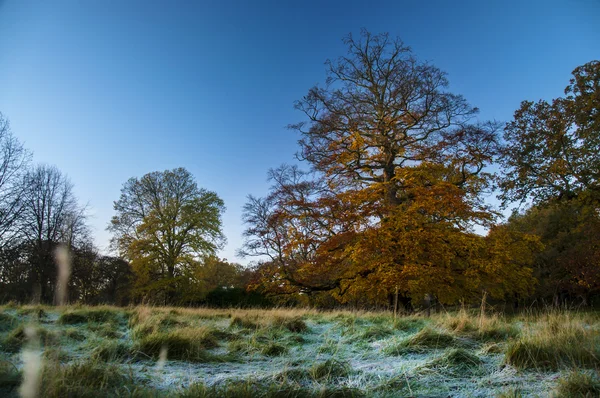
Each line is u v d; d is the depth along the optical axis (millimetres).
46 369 3029
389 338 5320
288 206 19203
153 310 9289
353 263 16250
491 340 4703
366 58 19484
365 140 19234
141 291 26969
